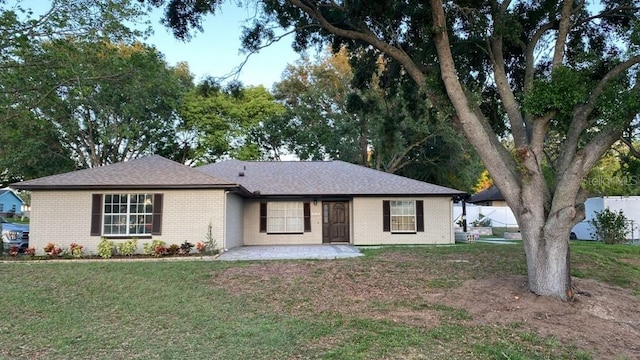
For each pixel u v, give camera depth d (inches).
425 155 1338.6
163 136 1304.1
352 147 1339.8
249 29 422.3
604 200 903.1
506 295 322.0
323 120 1406.3
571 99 295.6
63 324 273.1
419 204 786.2
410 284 371.6
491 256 513.7
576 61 332.8
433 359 216.4
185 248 594.6
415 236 778.2
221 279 396.8
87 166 1250.0
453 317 286.5
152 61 542.3
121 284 378.3
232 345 232.2
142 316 290.0
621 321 283.4
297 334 251.1
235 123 1375.5
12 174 1167.0
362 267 441.4
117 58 515.5
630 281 413.1
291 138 1473.9
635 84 306.0
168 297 338.0
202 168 887.1
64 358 216.1
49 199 610.2
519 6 395.9
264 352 221.9
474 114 335.9
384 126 544.4
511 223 1285.7
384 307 309.4
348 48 474.9
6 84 480.7
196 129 1333.7
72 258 569.3
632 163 371.6
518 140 341.1
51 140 1171.3
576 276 416.8
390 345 233.3
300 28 425.7
